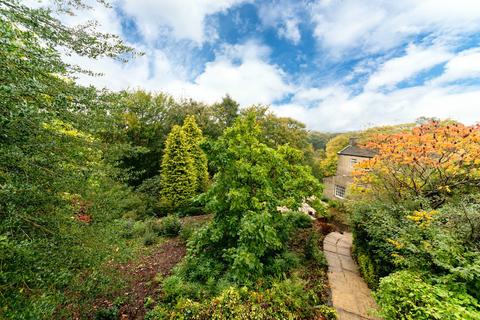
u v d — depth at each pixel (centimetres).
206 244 587
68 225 262
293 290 418
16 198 211
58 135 248
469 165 576
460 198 532
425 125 662
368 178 723
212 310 357
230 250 493
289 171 651
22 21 214
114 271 320
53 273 219
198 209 1079
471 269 290
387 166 673
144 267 592
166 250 702
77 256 253
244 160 557
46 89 224
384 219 498
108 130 313
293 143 1983
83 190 280
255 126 623
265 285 446
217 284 450
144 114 1483
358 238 604
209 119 1933
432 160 604
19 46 196
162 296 459
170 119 1756
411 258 362
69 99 244
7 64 188
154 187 1148
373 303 436
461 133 560
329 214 1010
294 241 722
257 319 337
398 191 651
